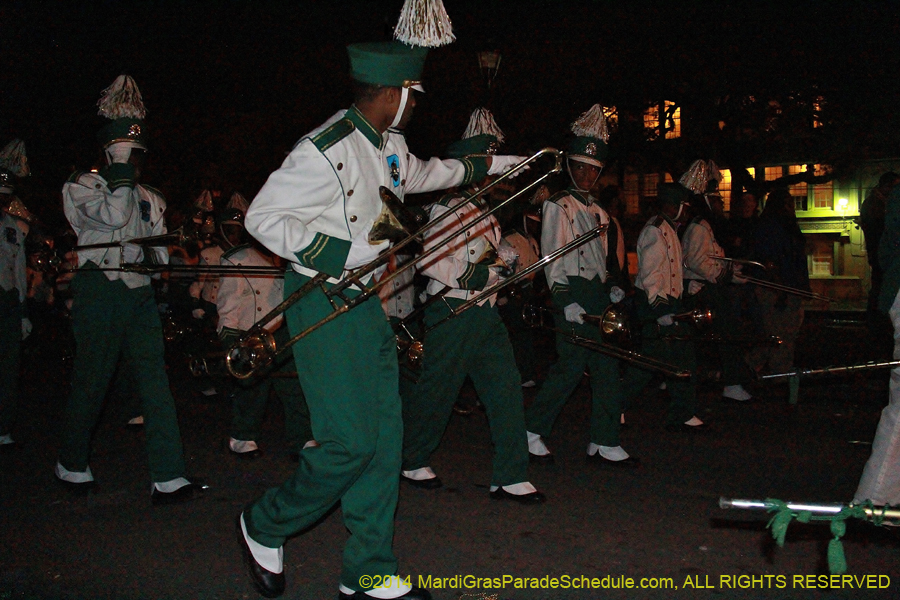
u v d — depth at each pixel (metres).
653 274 6.90
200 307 9.04
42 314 11.82
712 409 8.04
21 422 7.72
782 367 9.04
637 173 25.27
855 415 7.67
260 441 6.99
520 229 9.05
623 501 5.24
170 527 4.78
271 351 3.79
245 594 3.91
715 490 5.46
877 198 9.38
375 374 3.58
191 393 9.23
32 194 16.28
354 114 3.55
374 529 3.65
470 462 6.21
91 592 3.93
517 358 9.31
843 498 5.26
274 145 16.17
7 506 5.15
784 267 8.91
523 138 16.39
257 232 3.36
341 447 3.47
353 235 3.49
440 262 4.88
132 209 4.91
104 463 6.19
